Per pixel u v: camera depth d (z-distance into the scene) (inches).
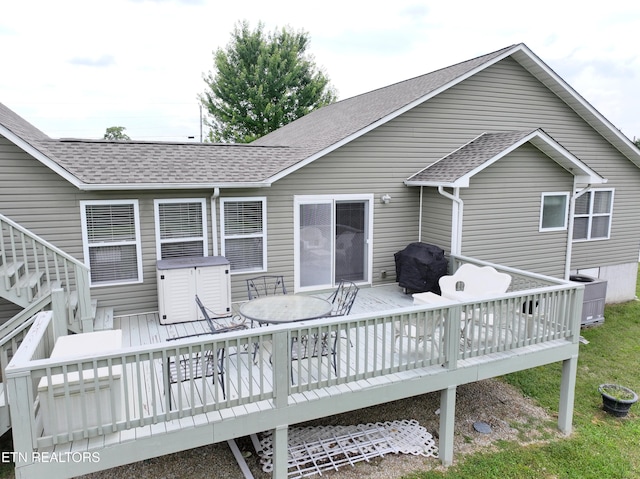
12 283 230.1
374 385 189.9
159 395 181.3
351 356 226.1
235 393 182.4
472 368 211.8
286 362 170.2
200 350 155.8
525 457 214.2
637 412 261.7
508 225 354.3
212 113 1088.2
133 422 147.6
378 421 242.2
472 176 331.9
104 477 194.1
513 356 222.5
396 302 315.6
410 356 216.4
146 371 206.4
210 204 298.7
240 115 1037.2
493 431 237.5
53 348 185.2
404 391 196.7
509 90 388.5
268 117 1035.3
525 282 334.6
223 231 304.3
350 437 223.6
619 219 468.1
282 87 1050.1
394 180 353.7
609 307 464.4
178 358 151.6
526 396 277.3
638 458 216.2
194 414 156.6
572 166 361.7
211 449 216.1
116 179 261.7
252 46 1035.3
